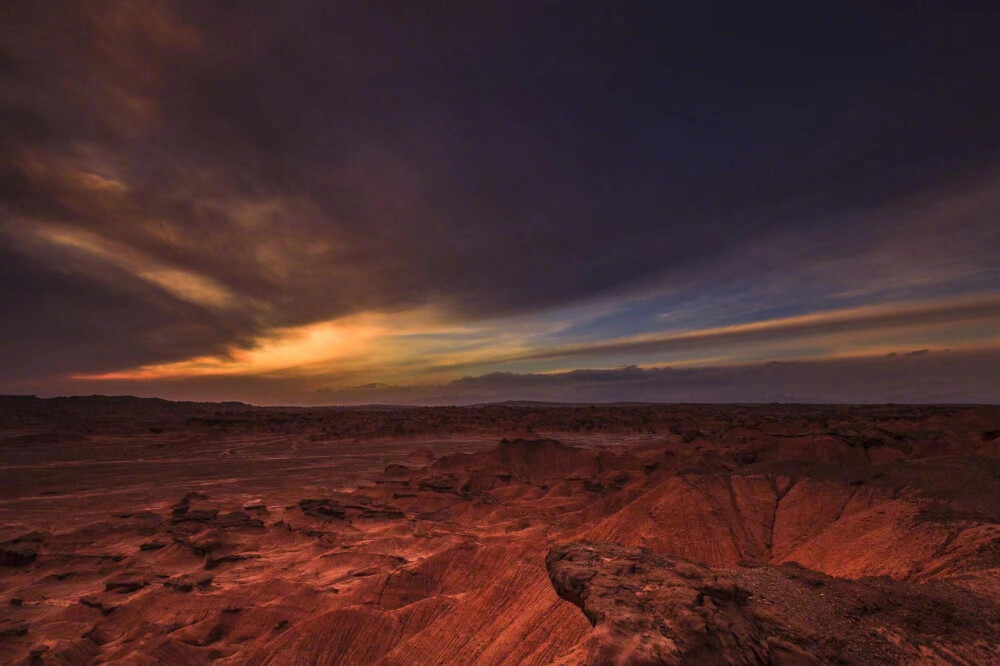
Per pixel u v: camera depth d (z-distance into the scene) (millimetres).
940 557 36469
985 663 18547
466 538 74438
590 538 60469
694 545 53469
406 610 43906
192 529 89062
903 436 94875
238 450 199875
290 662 40062
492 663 32625
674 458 111062
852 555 43312
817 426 143875
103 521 95188
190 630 48625
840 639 19203
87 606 57719
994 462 53438
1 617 57125
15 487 126438
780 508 56781
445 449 199125
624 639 17516
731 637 18203
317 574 66125
